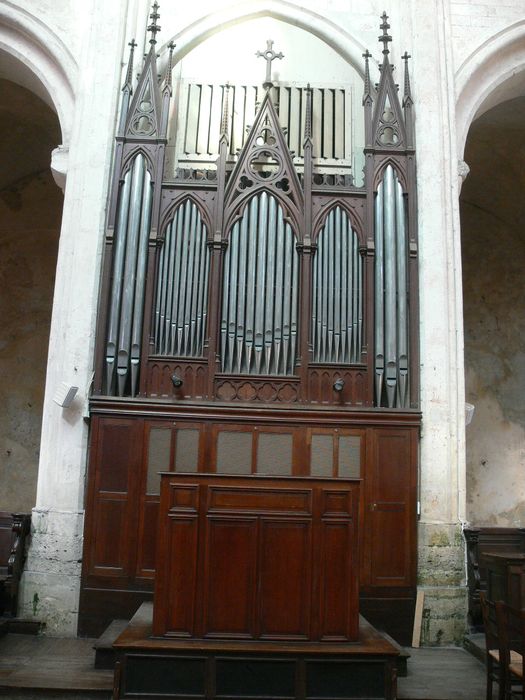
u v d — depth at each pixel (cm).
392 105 1053
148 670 640
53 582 902
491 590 878
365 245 1004
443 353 976
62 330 973
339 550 677
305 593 668
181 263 995
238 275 994
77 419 945
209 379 954
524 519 1463
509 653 612
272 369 968
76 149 1030
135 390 952
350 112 1103
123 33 1085
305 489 684
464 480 960
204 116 1093
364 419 947
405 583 910
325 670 646
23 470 1421
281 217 1016
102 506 916
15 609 898
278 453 938
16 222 1489
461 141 1080
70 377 952
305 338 972
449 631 898
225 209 1014
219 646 644
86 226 998
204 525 674
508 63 1129
